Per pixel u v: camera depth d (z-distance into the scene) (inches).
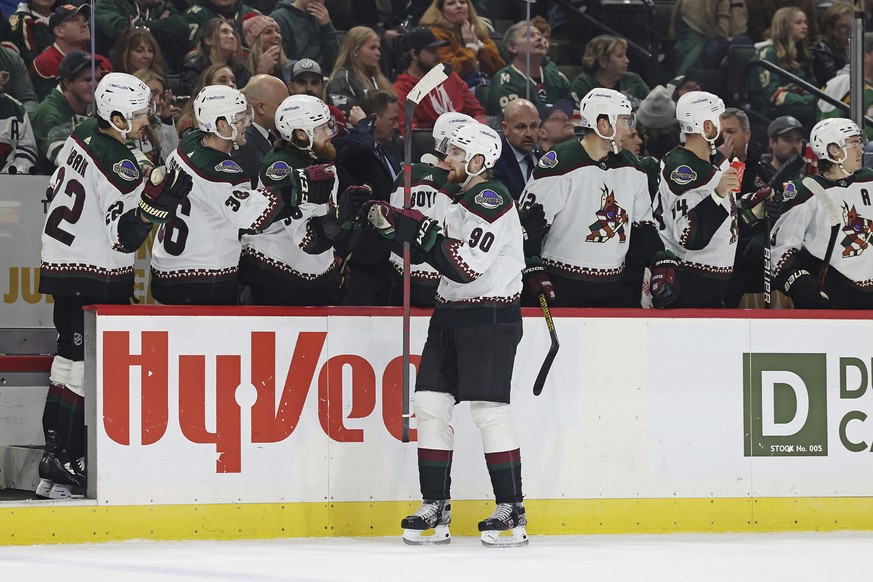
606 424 812.0
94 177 786.2
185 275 800.9
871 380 845.8
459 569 646.5
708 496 823.1
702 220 888.9
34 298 991.0
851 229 922.7
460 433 798.5
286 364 775.1
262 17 1163.3
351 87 1167.6
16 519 737.6
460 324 746.8
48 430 815.1
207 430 761.6
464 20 1227.9
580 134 1253.7
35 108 1070.4
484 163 755.4
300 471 776.3
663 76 1311.5
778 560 691.4
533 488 802.8
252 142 959.6
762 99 1334.9
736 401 826.8
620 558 697.0
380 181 937.5
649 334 816.9
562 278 875.4
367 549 729.0
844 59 1364.4
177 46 1130.7
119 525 749.3
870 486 844.0
